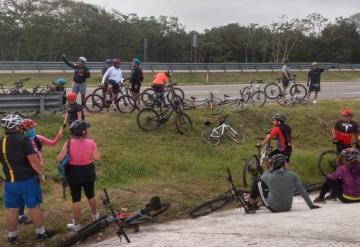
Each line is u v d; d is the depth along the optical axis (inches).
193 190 498.9
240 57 3065.9
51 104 655.1
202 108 756.6
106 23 2615.7
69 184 358.0
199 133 676.1
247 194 463.2
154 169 568.4
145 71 1487.5
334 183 430.9
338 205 417.1
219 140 668.7
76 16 2534.5
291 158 632.4
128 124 653.3
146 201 449.7
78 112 507.2
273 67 1763.0
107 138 609.3
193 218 425.1
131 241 342.0
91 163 359.6
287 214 378.3
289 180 395.5
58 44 2433.6
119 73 697.0
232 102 775.1
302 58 3061.0
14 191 329.1
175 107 663.8
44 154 534.3
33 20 2390.5
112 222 363.6
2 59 2347.4
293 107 838.5
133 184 503.8
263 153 542.6
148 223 409.4
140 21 2871.6
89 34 2554.1
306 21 3075.8
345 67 1941.4
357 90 1236.5
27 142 322.3
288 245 279.9
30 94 637.3
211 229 350.0
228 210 447.5
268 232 317.7
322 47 3075.8
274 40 2999.5
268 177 396.2
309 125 789.2
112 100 693.9
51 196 462.3
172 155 605.3
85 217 396.8
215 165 592.4
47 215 391.9
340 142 574.2
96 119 655.8
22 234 355.9
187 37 2910.9
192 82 1416.1
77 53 2503.7
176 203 457.1
